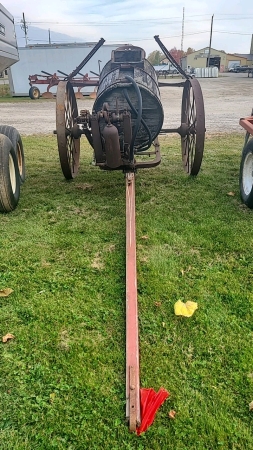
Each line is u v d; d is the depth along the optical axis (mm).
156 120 4164
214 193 4590
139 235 3539
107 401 1882
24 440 1717
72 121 5094
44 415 1823
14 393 1941
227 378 2008
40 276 2920
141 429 1712
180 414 1814
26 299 2656
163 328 2361
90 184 5016
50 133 9078
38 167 5926
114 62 4711
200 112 4500
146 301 2596
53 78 18047
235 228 3652
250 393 1918
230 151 6664
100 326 2385
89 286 2793
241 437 1719
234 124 9742
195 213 4016
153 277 2871
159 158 4273
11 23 4961
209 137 8008
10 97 19891
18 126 10297
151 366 2082
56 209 4219
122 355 2156
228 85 24641
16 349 2219
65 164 4688
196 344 2234
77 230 3684
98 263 3109
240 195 4402
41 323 2418
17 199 4289
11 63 5172
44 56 18703
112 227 3742
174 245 3355
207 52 66875
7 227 3770
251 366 2070
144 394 1836
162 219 3871
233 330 2342
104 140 3875
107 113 3697
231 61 68312
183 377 2018
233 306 2547
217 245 3340
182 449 1666
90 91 18172
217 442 1697
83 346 2225
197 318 2430
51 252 3281
